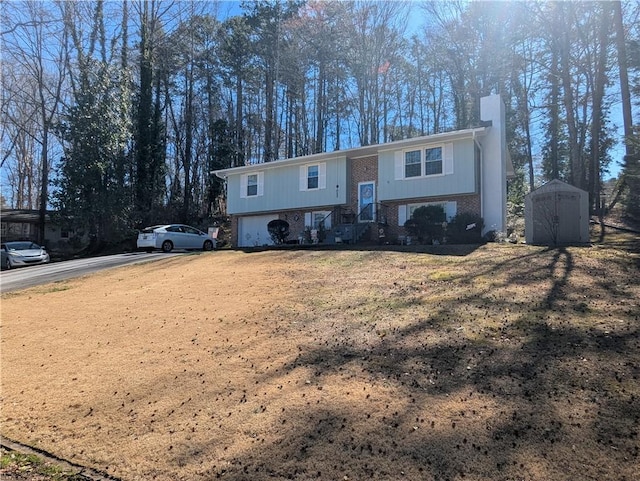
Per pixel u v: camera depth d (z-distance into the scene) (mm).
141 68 29703
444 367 4840
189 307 8297
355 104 36531
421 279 9039
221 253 16188
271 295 8688
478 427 3672
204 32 35719
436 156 17875
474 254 11555
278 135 36688
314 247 16391
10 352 6684
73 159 25484
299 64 35250
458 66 33000
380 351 5453
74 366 5930
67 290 11227
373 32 33875
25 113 33938
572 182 26594
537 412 3826
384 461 3348
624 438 3402
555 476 3037
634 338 5223
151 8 31547
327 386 4652
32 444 4090
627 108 21891
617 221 21531
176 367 5570
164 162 31906
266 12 34938
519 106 34219
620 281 7945
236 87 37562
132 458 3725
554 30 25578
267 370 5223
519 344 5270
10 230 31422
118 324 7617
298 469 3354
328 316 7051
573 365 4629
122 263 15984
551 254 10758
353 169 20391
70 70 30000
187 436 3980
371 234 19047
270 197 22578
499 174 17344
